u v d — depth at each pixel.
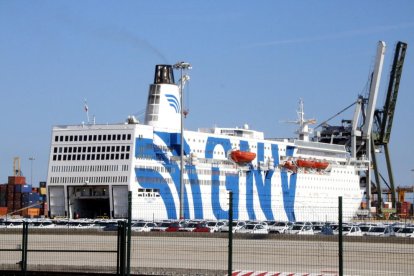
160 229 132.38
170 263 68.50
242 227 136.75
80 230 115.81
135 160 195.00
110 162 195.75
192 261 70.25
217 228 135.38
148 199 197.88
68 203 199.75
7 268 62.34
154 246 88.00
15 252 79.75
